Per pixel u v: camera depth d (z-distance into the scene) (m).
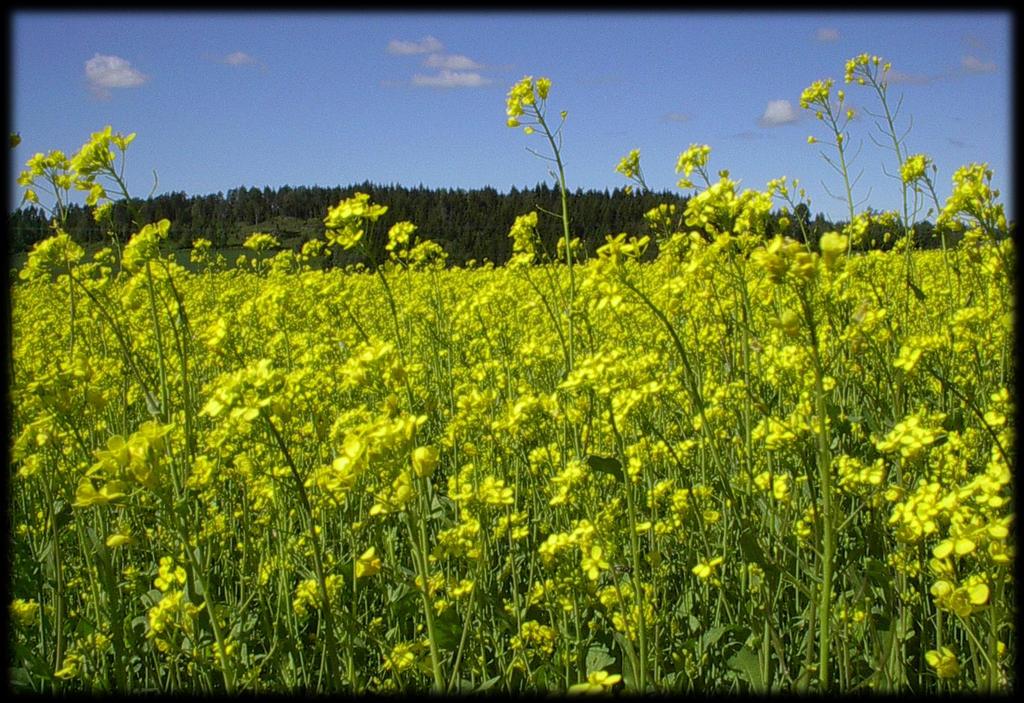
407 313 6.75
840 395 4.41
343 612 2.74
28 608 2.82
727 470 3.89
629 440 4.06
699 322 5.10
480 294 5.36
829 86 5.29
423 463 2.22
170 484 2.66
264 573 3.16
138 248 3.56
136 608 3.35
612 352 2.80
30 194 4.25
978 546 2.19
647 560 2.87
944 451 3.12
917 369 3.45
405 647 2.69
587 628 3.13
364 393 4.79
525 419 3.55
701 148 3.90
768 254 2.09
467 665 2.99
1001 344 3.95
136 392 5.01
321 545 3.30
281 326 6.49
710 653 2.96
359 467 2.25
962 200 3.17
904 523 2.32
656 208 4.86
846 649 2.49
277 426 3.23
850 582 2.95
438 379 5.34
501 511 3.64
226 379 2.27
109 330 6.71
